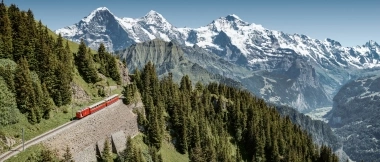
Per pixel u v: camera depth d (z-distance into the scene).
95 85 153.38
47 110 116.25
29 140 101.44
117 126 134.50
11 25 133.00
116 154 125.62
